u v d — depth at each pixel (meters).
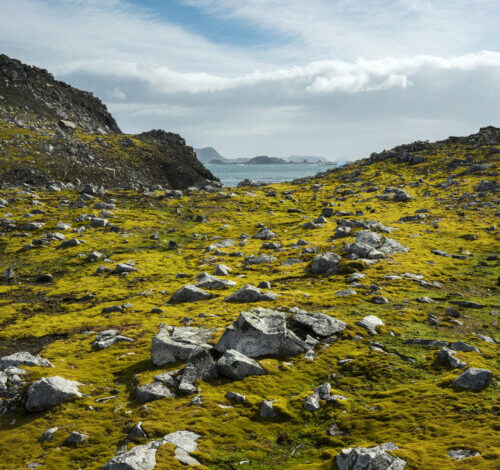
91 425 24.59
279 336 33.81
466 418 22.48
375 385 28.56
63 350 38.44
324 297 49.16
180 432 22.66
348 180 178.75
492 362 30.44
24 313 53.28
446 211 107.56
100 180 186.88
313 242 83.81
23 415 26.72
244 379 29.66
